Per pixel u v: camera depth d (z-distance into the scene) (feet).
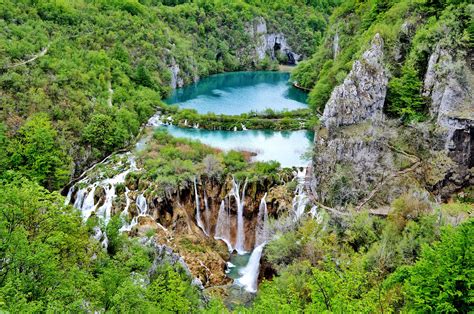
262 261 172.65
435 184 181.98
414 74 206.39
